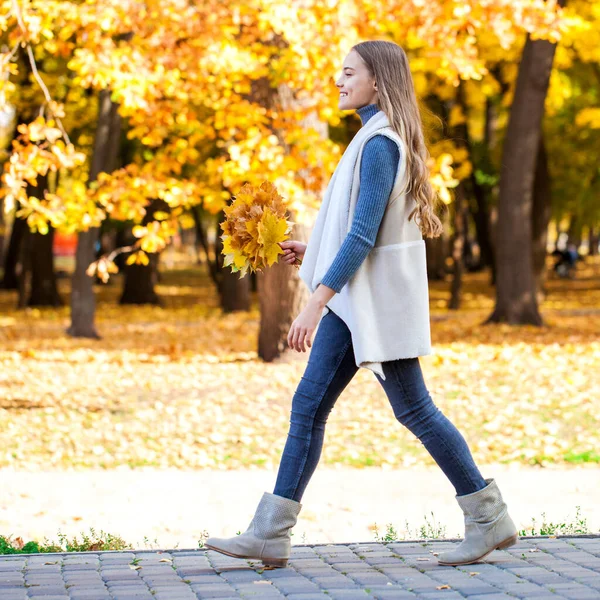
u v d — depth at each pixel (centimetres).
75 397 1209
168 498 739
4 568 431
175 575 414
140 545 604
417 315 415
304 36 1112
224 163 1218
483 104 2745
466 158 2462
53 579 407
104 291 4128
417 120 423
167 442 979
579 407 1093
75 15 1119
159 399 1195
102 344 1853
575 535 491
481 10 1216
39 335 2036
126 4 1129
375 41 430
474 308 2777
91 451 941
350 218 411
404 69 427
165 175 1262
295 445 419
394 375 418
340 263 399
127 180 1223
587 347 1612
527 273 2045
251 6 1147
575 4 2014
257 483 795
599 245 8294
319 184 1269
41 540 609
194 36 1181
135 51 1155
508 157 2036
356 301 408
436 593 377
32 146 1018
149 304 3189
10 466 879
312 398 418
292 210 1245
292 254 457
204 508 707
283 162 1230
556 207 3744
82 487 777
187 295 3791
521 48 2147
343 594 376
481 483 425
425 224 417
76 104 2312
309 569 421
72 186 1211
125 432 1021
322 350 419
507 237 2047
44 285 3092
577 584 388
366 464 884
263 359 1518
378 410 1110
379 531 637
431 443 422
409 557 446
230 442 978
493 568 419
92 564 439
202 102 1357
